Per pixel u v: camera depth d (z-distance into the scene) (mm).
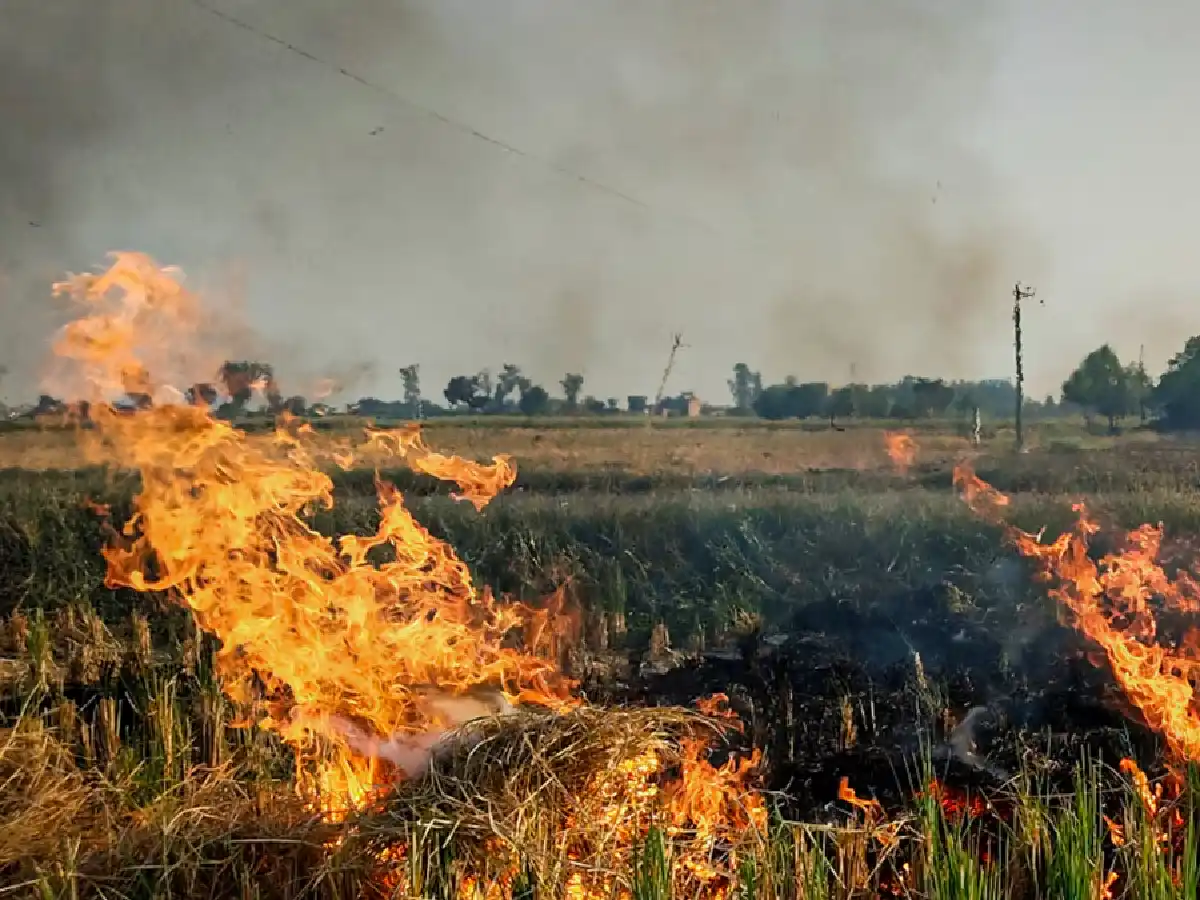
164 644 9719
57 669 8594
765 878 4812
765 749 7012
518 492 22297
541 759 5188
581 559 14312
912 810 5832
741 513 16609
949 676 8625
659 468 27609
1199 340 44844
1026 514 16438
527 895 4723
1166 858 5410
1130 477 23750
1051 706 7566
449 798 5047
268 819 5332
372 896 4867
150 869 5004
